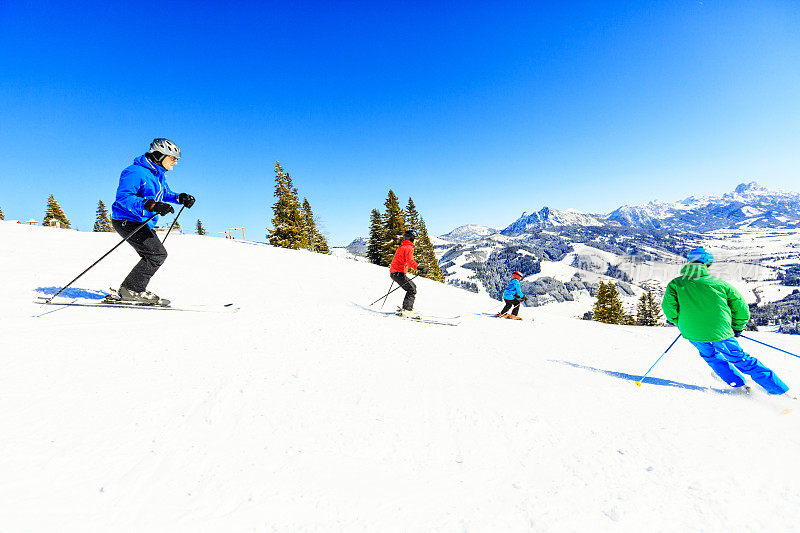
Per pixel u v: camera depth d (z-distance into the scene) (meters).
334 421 2.24
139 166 3.98
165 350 3.06
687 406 2.80
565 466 1.89
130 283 4.13
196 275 8.05
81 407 2.05
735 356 3.22
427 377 3.16
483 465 1.89
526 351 4.69
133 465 1.66
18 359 2.50
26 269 5.52
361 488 1.65
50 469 1.55
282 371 2.94
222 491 1.56
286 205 35.22
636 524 1.46
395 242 37.56
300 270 13.45
